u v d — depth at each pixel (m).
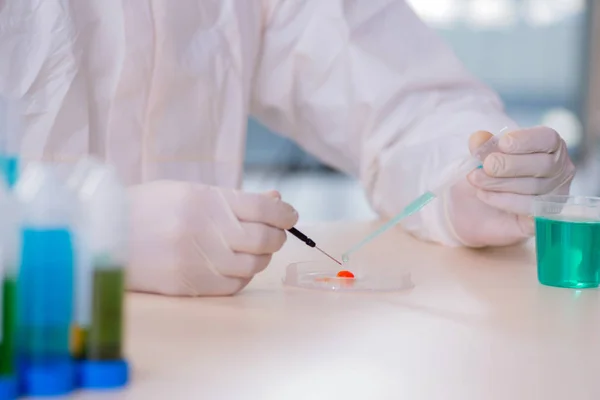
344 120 1.89
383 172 1.79
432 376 0.73
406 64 1.85
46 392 0.63
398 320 0.95
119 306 0.67
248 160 4.45
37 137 1.52
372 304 1.05
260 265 1.07
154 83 1.64
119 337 0.67
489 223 1.48
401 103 1.82
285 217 1.07
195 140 1.73
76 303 0.66
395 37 1.89
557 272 1.18
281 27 1.91
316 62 1.89
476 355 0.80
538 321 0.96
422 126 1.77
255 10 1.83
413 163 1.69
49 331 0.63
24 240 0.62
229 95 1.78
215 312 0.98
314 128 1.96
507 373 0.74
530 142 1.35
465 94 1.85
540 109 4.65
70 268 0.64
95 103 1.59
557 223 1.18
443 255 1.49
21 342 0.63
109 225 0.65
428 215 1.59
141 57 1.60
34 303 0.63
